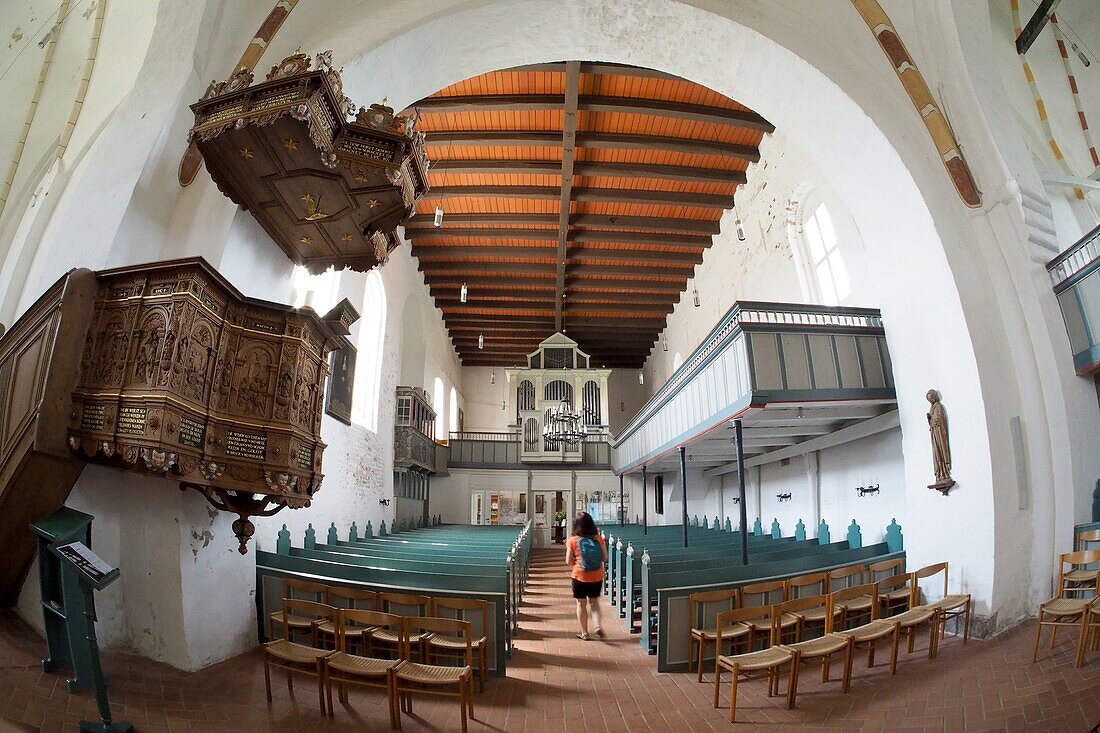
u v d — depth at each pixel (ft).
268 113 13.56
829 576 20.92
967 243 23.09
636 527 54.85
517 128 40.63
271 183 16.30
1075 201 28.63
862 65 24.53
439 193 47.52
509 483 72.23
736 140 42.16
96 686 10.33
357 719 13.09
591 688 15.97
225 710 13.14
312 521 30.96
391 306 48.73
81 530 11.69
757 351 25.55
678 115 37.68
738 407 26.37
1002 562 20.42
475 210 51.49
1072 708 12.15
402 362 58.13
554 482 72.64
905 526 24.35
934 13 24.06
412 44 22.33
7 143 18.11
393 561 23.59
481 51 24.82
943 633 20.24
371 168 15.49
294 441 15.19
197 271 12.89
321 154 14.73
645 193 48.34
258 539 23.85
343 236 18.97
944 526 22.40
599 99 36.88
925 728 12.41
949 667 16.46
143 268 12.91
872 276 26.32
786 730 12.84
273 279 20.03
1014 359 22.12
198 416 13.08
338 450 35.58
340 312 17.85
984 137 23.70
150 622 15.84
